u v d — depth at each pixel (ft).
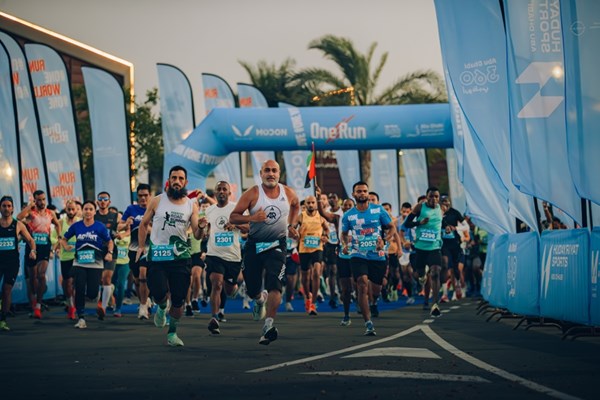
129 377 22.25
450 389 19.27
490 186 48.21
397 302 63.72
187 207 30.22
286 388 19.76
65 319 47.44
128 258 49.29
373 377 21.42
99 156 72.64
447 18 45.57
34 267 48.21
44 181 65.87
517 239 40.81
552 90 37.29
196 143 70.54
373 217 36.55
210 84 88.84
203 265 51.24
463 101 44.80
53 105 69.77
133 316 49.34
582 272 31.19
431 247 47.60
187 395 18.97
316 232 50.88
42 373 23.38
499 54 44.75
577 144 32.45
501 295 43.62
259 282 30.81
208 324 40.06
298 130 69.87
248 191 30.25
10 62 59.67
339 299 65.31
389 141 70.03
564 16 32.86
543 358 25.62
